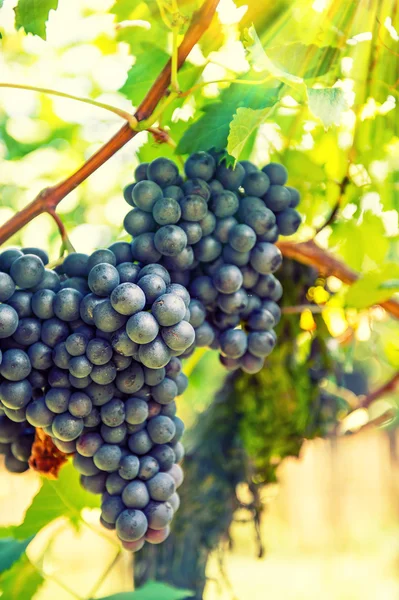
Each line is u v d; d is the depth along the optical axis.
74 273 0.53
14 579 0.60
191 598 0.74
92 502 0.61
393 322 0.80
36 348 0.51
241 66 0.66
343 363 0.77
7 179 0.92
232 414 0.74
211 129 0.58
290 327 0.71
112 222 0.92
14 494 2.07
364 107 0.66
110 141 0.55
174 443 0.54
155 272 0.50
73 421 0.51
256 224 0.55
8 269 0.52
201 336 0.55
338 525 2.78
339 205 0.69
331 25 0.61
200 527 0.74
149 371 0.51
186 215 0.53
